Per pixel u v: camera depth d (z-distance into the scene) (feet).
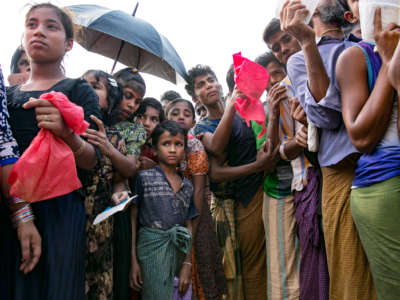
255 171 8.18
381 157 4.54
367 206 4.63
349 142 5.34
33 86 5.80
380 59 4.80
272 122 7.70
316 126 5.80
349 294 5.30
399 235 4.33
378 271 4.57
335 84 5.24
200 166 8.78
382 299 4.59
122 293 6.93
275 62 9.19
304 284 6.82
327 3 6.17
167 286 7.26
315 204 6.66
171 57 11.55
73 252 5.11
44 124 4.69
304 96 6.13
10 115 5.47
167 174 8.33
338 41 5.93
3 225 4.94
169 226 7.62
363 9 4.57
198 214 8.38
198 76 10.15
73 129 4.91
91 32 12.28
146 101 9.89
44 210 5.09
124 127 8.27
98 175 6.61
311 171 6.97
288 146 7.36
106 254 6.56
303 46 5.45
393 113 4.52
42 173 4.58
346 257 5.38
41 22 5.71
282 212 7.90
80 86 6.01
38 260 4.85
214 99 10.05
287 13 5.41
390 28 4.38
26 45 5.74
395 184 4.36
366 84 4.80
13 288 4.75
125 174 7.01
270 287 7.85
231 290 8.60
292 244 7.75
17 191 4.47
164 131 8.27
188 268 7.93
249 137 9.03
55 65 5.99
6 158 4.75
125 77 8.59
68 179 4.79
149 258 7.35
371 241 4.62
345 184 5.49
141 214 7.77
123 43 12.01
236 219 8.89
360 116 4.52
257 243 8.71
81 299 5.17
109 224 6.78
